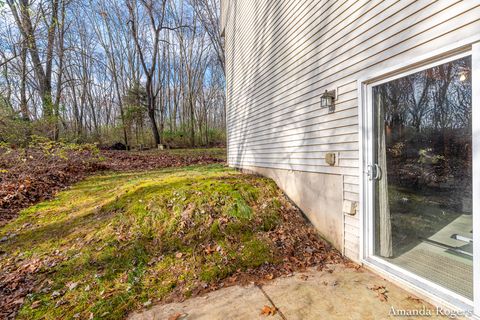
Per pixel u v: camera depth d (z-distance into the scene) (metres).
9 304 2.36
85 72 17.66
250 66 6.62
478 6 1.82
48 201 4.93
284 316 2.15
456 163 2.28
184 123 20.92
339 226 3.36
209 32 19.22
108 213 4.15
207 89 25.70
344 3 3.15
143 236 3.51
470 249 2.19
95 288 2.63
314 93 3.87
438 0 2.07
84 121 19.22
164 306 2.39
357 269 2.91
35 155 7.50
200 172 6.98
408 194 2.71
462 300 2.00
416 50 2.25
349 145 3.12
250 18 6.54
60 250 3.25
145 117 17.45
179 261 3.12
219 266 3.02
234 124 8.19
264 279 2.81
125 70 21.36
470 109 2.04
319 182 3.79
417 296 2.30
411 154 2.64
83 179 6.92
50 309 2.34
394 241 2.75
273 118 5.36
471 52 1.89
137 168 8.88
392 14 2.48
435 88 2.29
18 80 8.42
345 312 2.15
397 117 2.66
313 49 3.86
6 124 7.19
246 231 3.70
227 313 2.23
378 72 2.64
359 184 2.95
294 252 3.38
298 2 4.27
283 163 4.96
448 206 2.39
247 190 4.75
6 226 3.85
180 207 4.04
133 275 2.84
